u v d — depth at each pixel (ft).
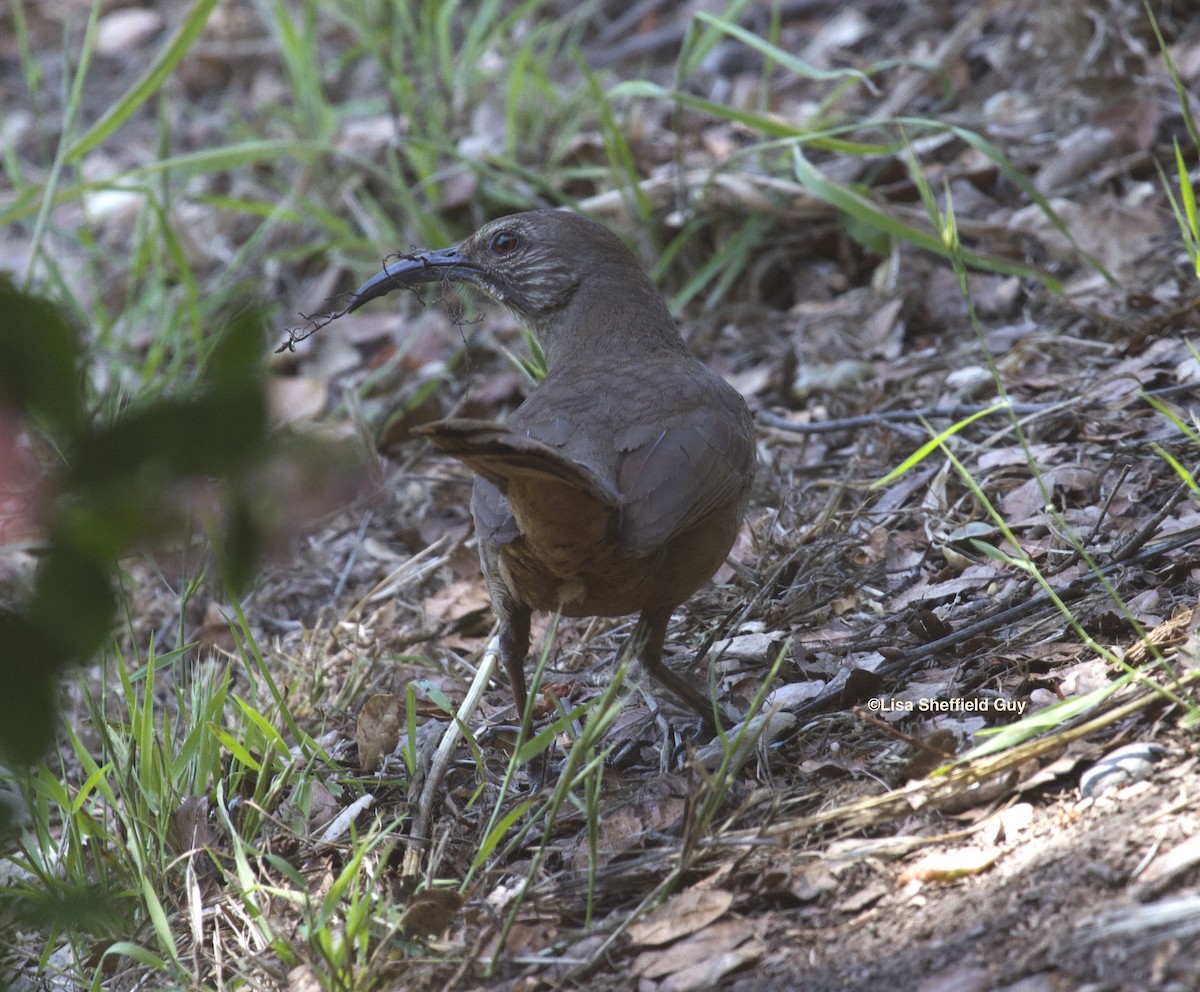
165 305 49.78
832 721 25.95
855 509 34.30
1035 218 43.98
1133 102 45.93
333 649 34.12
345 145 56.34
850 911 20.44
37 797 26.76
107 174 63.10
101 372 47.67
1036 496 32.27
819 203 46.57
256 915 23.88
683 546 25.72
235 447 11.16
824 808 23.36
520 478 21.72
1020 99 50.08
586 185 52.80
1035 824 20.85
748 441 27.71
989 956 18.31
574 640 33.06
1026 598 28.27
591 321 30.27
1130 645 25.09
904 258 45.09
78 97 46.52
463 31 64.44
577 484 21.39
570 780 22.34
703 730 27.55
